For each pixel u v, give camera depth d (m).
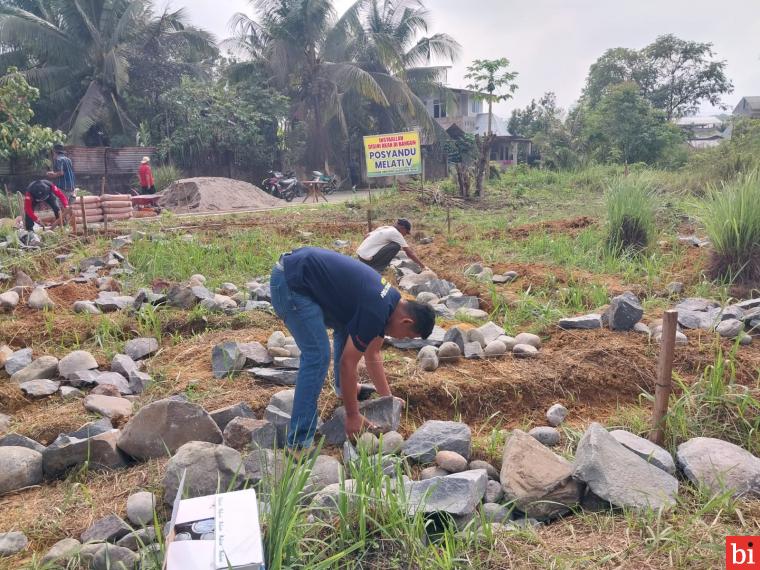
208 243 9.39
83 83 25.86
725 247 6.38
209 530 2.27
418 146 12.09
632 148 27.70
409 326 3.18
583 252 8.12
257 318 5.59
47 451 3.28
